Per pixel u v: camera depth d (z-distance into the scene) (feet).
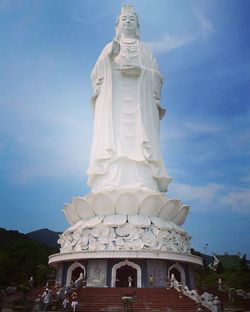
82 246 111.45
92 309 78.18
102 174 125.29
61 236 124.36
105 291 90.89
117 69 141.38
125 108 136.56
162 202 118.11
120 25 156.66
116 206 115.44
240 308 89.97
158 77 144.15
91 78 146.82
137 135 131.34
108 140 128.98
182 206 125.18
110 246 108.27
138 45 147.74
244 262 221.25
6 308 84.48
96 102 142.10
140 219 113.91
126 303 75.00
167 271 111.14
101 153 127.85
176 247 114.42
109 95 136.26
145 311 76.23
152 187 125.18
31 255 221.66
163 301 82.84
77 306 78.64
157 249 108.47
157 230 112.78
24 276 178.91
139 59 143.02
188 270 119.44
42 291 104.63
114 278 106.32
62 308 77.61
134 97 138.51
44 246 257.96
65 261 116.37
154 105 140.36
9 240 271.49
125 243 108.78
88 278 108.06
